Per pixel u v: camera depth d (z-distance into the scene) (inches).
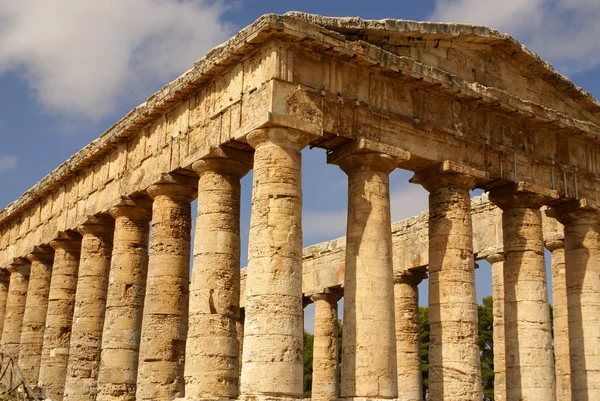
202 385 1086.4
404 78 1171.9
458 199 1203.2
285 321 990.4
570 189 1366.9
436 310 1169.4
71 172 1574.8
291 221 1029.2
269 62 1064.8
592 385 1314.0
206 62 1171.3
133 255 1378.0
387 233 1107.3
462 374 1129.4
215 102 1173.1
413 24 1189.1
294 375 979.9
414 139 1179.3
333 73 1114.1
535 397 1216.8
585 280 1358.3
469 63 1286.9
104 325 1357.0
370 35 1167.6
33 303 1752.0
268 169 1042.1
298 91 1068.5
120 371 1316.4
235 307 1141.7
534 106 1310.3
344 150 1128.8
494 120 1289.4
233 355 1119.0
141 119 1322.6
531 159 1320.1
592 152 1432.1
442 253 1182.3
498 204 1321.4
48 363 1585.9
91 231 1512.1
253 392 965.2
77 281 1610.5
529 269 1268.5
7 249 1921.8
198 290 1133.1
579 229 1380.4
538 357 1232.8
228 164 1174.3
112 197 1414.9
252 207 1047.0
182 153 1231.5
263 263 1010.1
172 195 1280.8
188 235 1288.1
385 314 1068.5
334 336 1943.9
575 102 1438.2
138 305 1363.2
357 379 1044.5
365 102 1133.7
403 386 1665.8
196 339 1111.6
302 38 1066.1
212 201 1165.1
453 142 1223.5
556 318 1609.3
